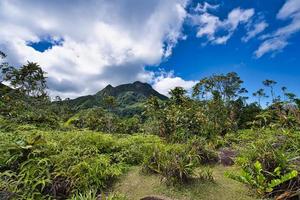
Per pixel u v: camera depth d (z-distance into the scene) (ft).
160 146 22.12
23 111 36.63
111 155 20.29
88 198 11.92
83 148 18.37
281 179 12.59
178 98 49.26
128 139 27.58
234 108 79.15
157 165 17.15
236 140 34.47
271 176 13.71
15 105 40.57
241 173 15.12
